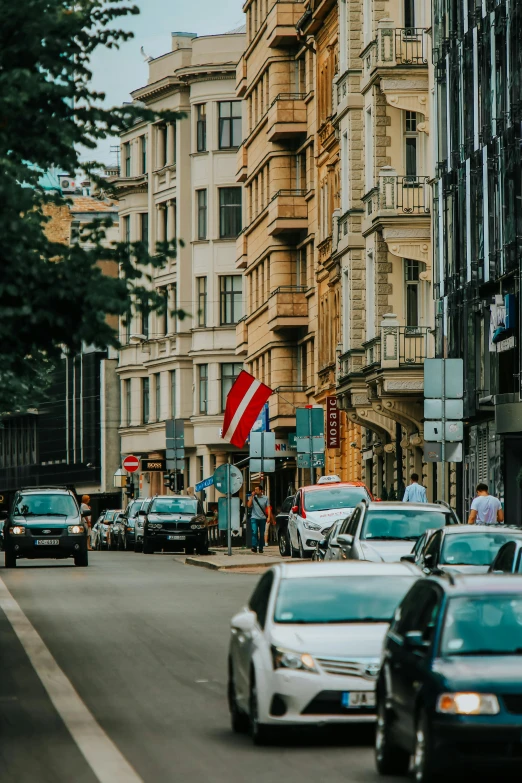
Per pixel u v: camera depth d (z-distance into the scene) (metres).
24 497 61.69
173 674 25.52
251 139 108.81
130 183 136.88
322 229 89.50
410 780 15.76
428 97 68.31
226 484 64.50
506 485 56.97
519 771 14.18
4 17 21.97
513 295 55.19
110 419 150.12
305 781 15.73
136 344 135.50
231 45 124.94
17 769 16.52
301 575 19.34
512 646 15.15
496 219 57.91
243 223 122.75
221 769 16.53
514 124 55.12
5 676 25.47
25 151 22.48
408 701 15.23
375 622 18.64
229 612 37.28
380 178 67.81
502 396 55.69
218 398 123.12
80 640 31.14
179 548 76.94
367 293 72.06
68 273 21.72
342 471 87.38
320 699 17.84
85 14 22.31
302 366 98.19
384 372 65.19
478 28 60.22
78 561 60.81
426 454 41.66
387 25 68.62
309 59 94.62
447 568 29.67
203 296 125.81
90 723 20.17
